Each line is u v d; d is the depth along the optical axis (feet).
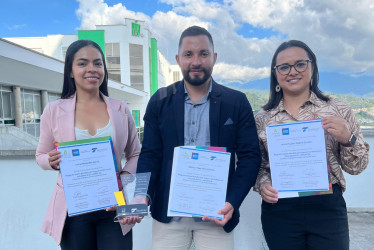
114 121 5.52
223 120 5.13
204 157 4.82
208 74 5.00
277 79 5.36
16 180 8.32
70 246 5.18
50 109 5.29
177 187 4.81
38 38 104.47
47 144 5.34
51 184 8.22
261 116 5.57
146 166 5.30
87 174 4.94
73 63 5.36
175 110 5.22
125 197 5.04
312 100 5.19
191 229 5.34
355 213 11.64
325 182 4.75
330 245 4.87
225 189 4.76
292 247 5.08
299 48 5.09
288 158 4.94
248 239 8.08
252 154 5.08
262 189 5.18
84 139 5.00
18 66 33.37
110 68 105.50
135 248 8.23
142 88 110.52
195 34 4.88
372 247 9.12
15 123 39.70
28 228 8.36
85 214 5.12
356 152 4.68
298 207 4.99
